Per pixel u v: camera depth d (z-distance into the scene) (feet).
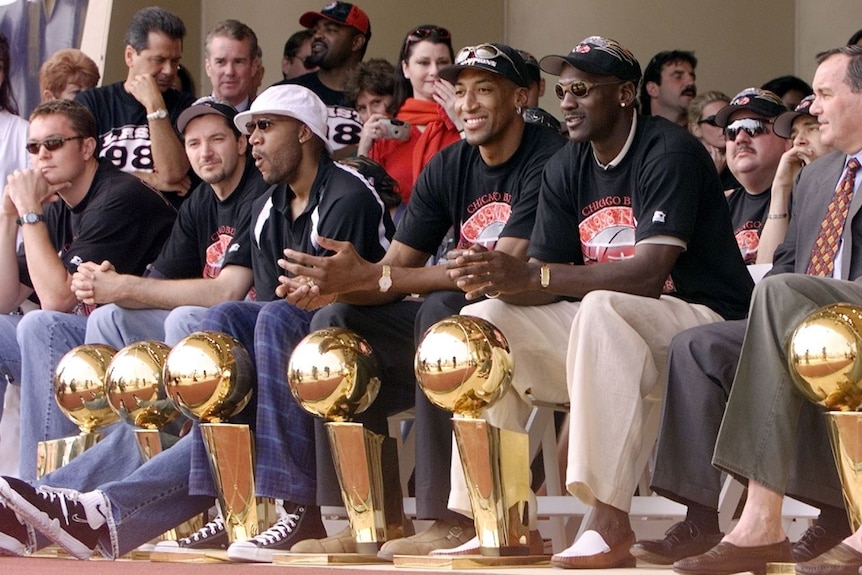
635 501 27.17
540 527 31.89
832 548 22.43
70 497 28.07
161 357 30.66
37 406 34.24
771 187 37.37
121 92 42.78
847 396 21.81
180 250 36.73
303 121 31.63
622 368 25.16
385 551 26.86
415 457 28.76
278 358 28.94
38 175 37.19
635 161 28.30
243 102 43.16
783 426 22.36
